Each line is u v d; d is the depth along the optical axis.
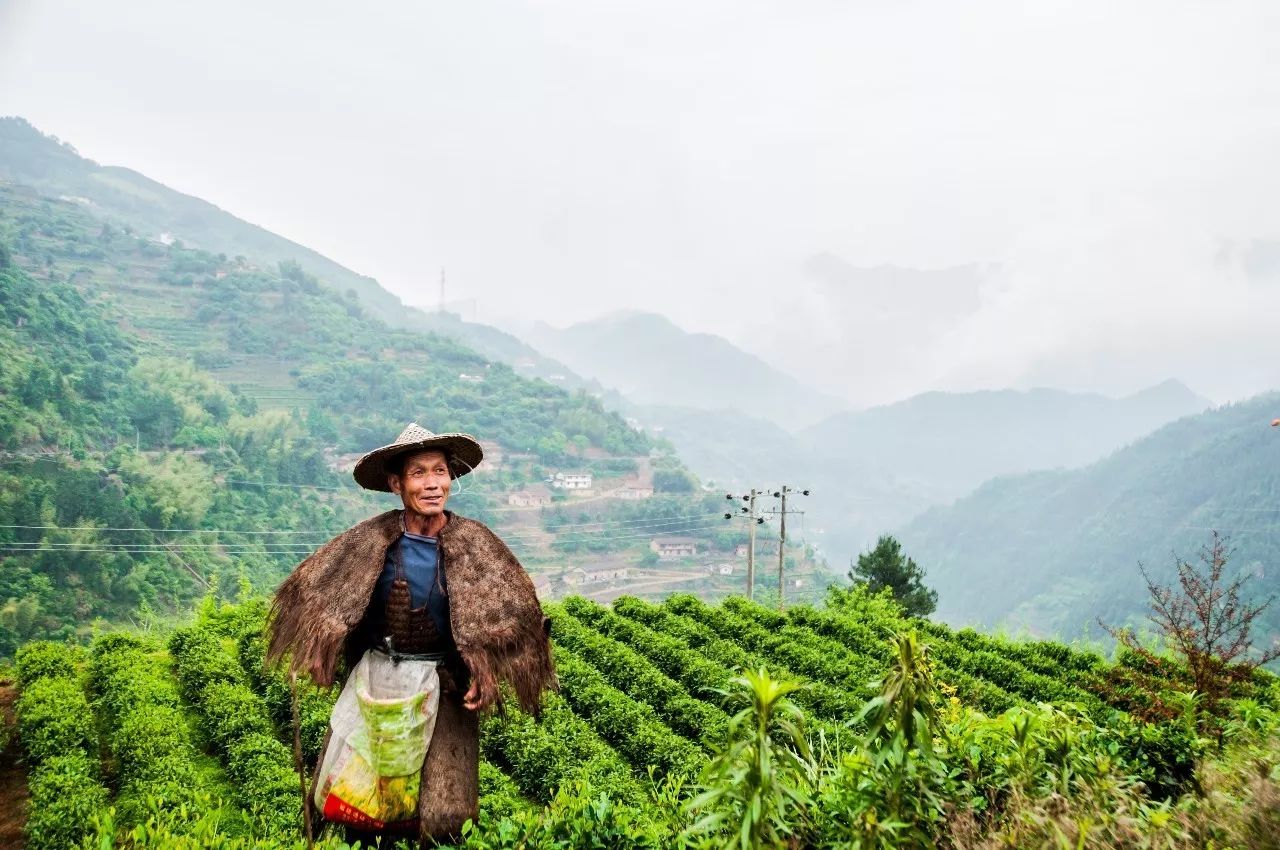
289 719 14.98
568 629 20.78
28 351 110.81
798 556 146.25
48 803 11.34
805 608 24.55
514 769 13.44
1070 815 4.79
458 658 5.13
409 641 5.02
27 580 61.97
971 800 5.18
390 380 188.00
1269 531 159.75
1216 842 4.73
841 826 4.79
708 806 5.02
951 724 6.80
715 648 20.80
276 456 116.06
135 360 134.25
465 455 5.25
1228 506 191.38
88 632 60.38
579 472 179.62
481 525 5.23
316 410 158.75
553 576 127.56
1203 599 11.54
